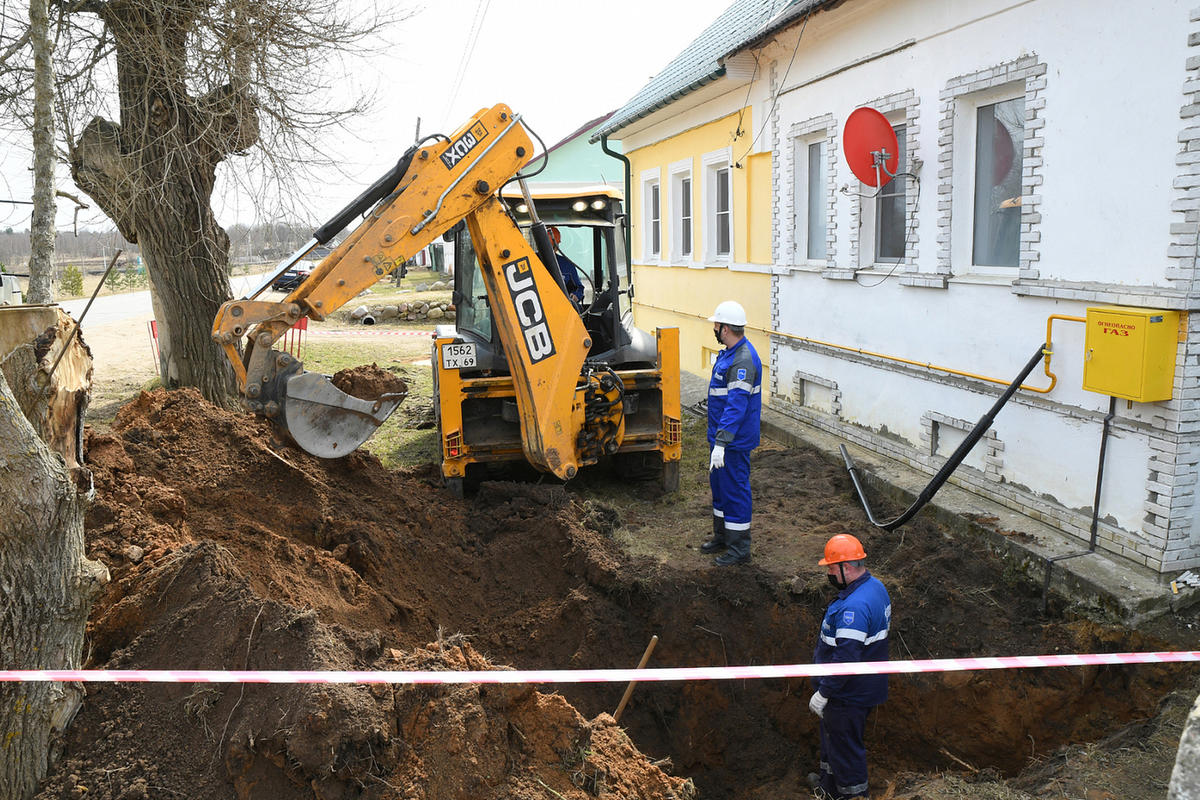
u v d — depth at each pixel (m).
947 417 7.09
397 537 5.88
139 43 8.88
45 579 3.08
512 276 6.05
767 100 9.95
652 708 5.49
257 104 9.48
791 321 9.81
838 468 8.05
